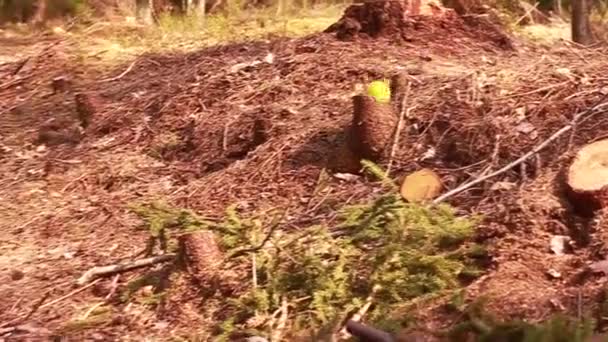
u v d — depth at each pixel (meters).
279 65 4.64
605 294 2.86
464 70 4.39
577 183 3.21
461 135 3.82
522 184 3.41
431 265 3.10
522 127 3.77
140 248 3.61
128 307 3.24
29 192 4.20
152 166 4.25
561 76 4.13
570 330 2.69
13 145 4.73
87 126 4.73
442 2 5.23
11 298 3.39
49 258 3.65
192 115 4.49
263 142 4.12
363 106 3.79
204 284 3.21
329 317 3.04
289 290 3.15
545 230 3.19
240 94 4.48
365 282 3.13
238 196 3.83
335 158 3.87
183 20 7.07
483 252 3.16
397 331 2.90
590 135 3.61
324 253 3.24
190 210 3.70
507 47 4.90
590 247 3.07
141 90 4.97
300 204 3.72
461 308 2.93
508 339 2.74
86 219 3.91
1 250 3.75
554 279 3.01
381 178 3.63
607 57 4.65
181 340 3.06
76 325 3.17
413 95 4.11
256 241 3.34
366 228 3.29
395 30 4.86
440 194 3.49
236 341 3.03
